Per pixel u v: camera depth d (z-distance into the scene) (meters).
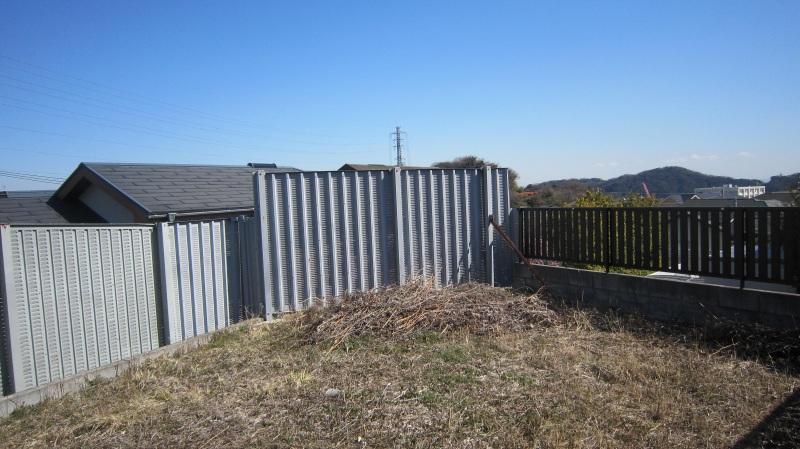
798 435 3.65
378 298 7.14
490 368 5.18
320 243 8.27
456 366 5.27
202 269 7.81
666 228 6.91
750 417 3.98
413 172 8.68
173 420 4.39
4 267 5.34
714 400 4.30
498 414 4.16
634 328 6.50
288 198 8.11
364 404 4.45
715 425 3.86
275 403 4.60
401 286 7.68
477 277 9.21
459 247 9.05
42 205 12.24
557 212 8.56
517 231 9.34
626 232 7.43
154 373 5.65
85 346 6.21
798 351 5.20
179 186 12.52
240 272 8.27
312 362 5.70
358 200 8.44
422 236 8.77
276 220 8.08
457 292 7.38
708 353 5.43
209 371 5.64
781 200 14.30
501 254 9.34
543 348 5.80
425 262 8.81
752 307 5.98
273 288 8.12
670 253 6.89
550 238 8.73
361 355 5.83
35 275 5.66
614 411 4.13
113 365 5.86
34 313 5.63
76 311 6.11
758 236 5.96
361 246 8.49
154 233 7.29
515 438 3.76
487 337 6.31
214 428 4.19
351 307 6.95
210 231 7.92
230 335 7.11
